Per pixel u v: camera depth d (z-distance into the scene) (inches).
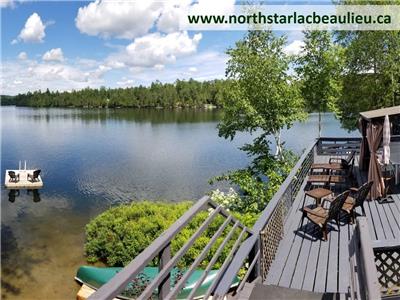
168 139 1706.4
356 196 271.1
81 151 1471.5
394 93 901.8
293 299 161.5
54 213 745.0
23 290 433.4
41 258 522.0
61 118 3307.1
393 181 375.6
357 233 120.2
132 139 1763.0
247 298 159.2
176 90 4104.3
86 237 549.3
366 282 77.5
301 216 289.7
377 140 325.7
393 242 162.6
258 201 593.0
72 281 453.4
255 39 691.4
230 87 687.1
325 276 196.9
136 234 470.6
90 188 917.8
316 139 538.0
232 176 668.1
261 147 705.0
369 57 894.4
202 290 295.0
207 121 2586.1
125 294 289.7
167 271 80.6
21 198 860.6
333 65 712.4
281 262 212.8
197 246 377.7
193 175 992.9
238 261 140.3
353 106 951.0
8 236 616.1
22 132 2203.5
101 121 2908.5
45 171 1127.0
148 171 1063.0
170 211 510.9
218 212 125.2
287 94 670.5
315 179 369.1
